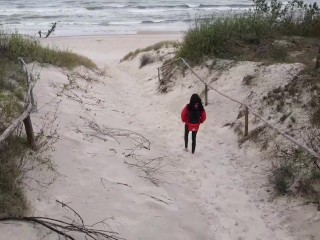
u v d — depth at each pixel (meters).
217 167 8.62
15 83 10.40
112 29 42.31
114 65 24.83
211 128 10.84
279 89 10.29
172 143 9.96
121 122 10.87
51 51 17.23
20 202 5.34
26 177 5.98
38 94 10.34
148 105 13.64
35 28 43.56
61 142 7.65
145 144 9.38
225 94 11.74
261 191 7.44
